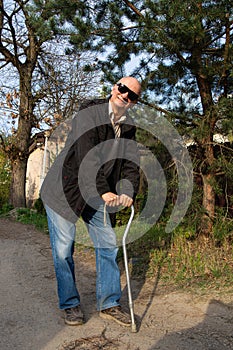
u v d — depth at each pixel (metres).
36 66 12.20
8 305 3.61
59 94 11.71
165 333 2.96
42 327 3.09
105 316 3.21
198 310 3.40
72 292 3.14
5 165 14.12
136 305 3.54
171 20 4.36
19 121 12.06
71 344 2.79
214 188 5.08
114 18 5.08
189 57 4.98
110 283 3.17
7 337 2.93
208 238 5.39
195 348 2.72
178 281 4.16
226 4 4.43
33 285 4.23
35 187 16.55
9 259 5.46
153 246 5.48
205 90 5.21
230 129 4.57
